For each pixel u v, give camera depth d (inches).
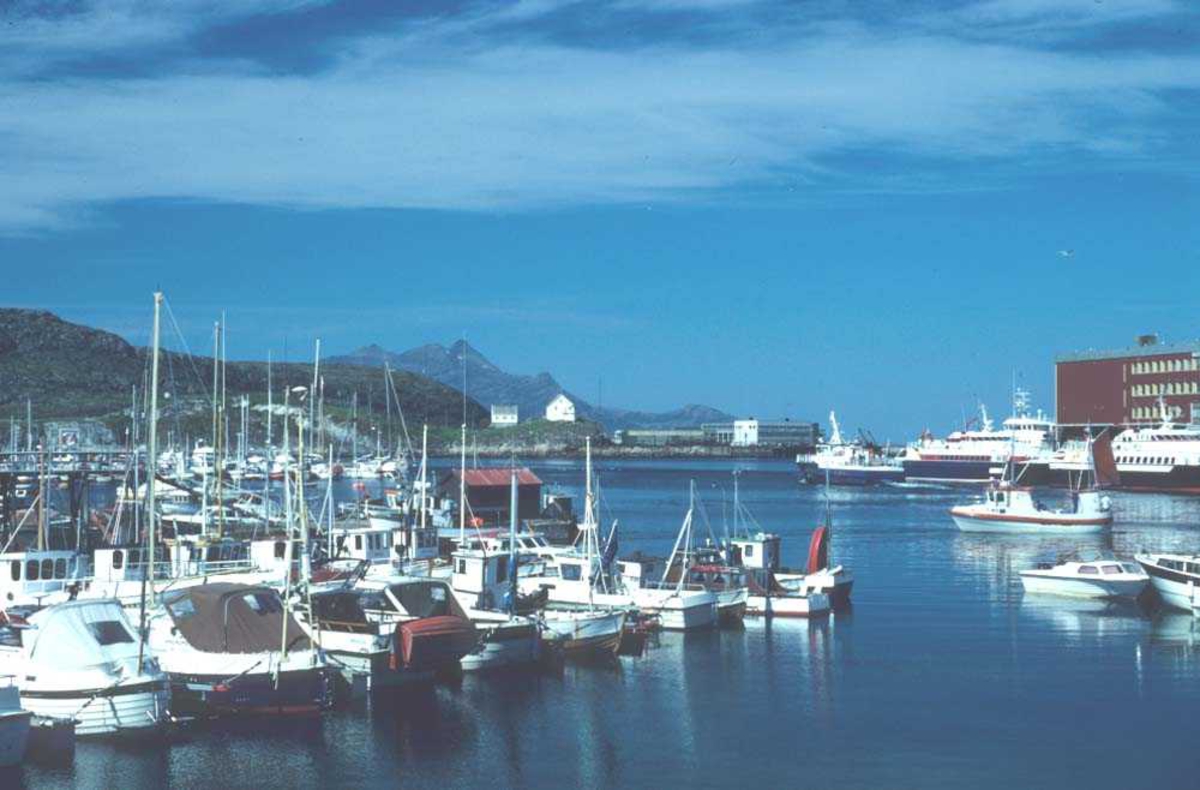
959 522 5792.3
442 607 2346.2
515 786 1729.8
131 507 4089.6
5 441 7637.8
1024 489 6023.6
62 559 2517.2
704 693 2249.0
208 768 1770.4
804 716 2096.5
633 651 2625.5
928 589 3703.3
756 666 2484.0
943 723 2054.6
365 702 2135.8
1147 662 2527.1
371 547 3228.3
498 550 3043.8
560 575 2896.2
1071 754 1878.7
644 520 6496.1
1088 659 2564.0
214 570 2778.1
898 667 2475.4
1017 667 2485.2
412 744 1907.0
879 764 1830.7
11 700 1712.6
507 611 2527.1
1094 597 3435.0
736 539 3518.7
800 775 1779.0
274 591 2153.1
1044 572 3555.6
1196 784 1738.4
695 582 3095.5
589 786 1729.8
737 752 1887.3
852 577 3548.2
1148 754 1875.0
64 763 1771.7
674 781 1753.2
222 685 1955.0
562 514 5211.6
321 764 1803.6
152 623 2071.9
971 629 2935.5
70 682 1806.1
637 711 2119.8
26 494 4677.7
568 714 2092.8
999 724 2048.5
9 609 2224.4
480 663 2353.6
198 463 6501.0
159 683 1852.9
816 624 2994.6
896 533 5748.0
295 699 2007.9
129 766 1768.0
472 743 1918.1
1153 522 6220.5
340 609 2281.0
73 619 1839.3
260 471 7559.1
